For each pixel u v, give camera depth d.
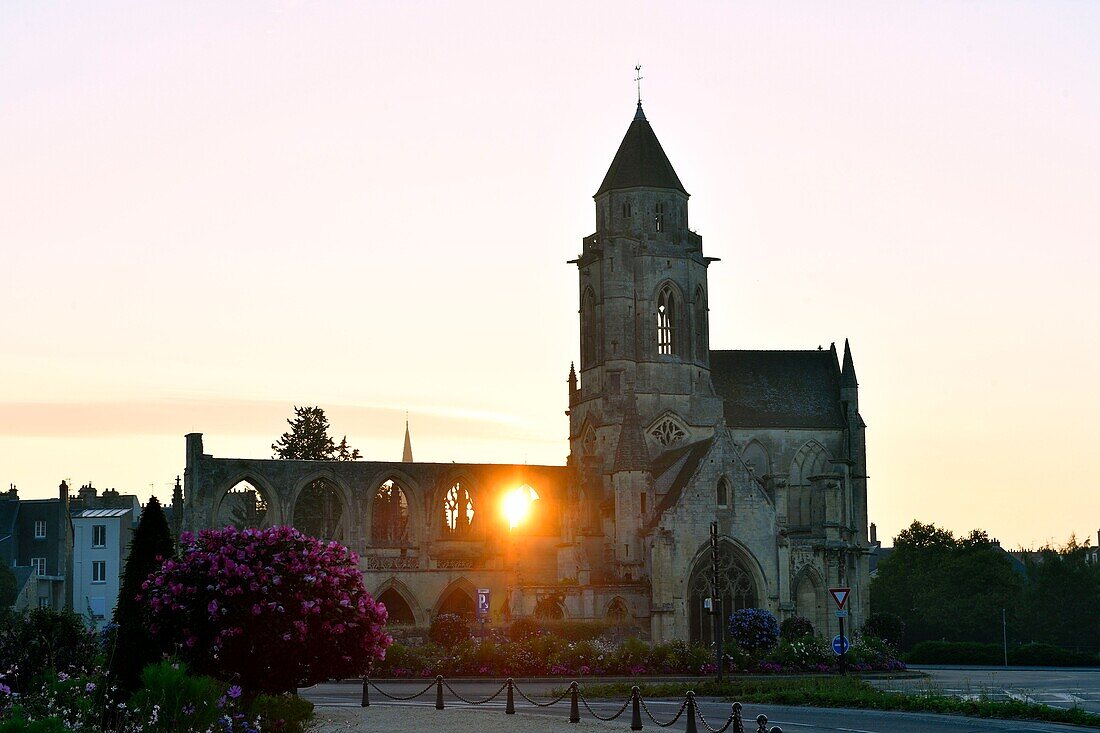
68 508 145.25
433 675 90.31
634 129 148.00
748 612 101.75
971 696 70.38
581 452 143.62
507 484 137.12
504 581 132.38
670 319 145.00
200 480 127.31
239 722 43.97
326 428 186.75
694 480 122.88
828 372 150.75
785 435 146.50
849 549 134.50
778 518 126.44
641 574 124.81
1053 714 57.69
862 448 147.62
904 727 54.91
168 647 50.56
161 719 39.03
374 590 128.75
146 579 51.22
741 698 71.19
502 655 91.62
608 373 140.88
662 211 145.50
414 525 133.38
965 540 182.75
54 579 141.00
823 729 53.97
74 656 60.59
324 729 54.22
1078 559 180.50
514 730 54.62
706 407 143.50
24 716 36.81
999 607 166.12
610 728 55.53
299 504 154.62
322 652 51.78
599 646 95.75
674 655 93.19
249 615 50.31
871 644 104.44
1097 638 169.62
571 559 127.75
